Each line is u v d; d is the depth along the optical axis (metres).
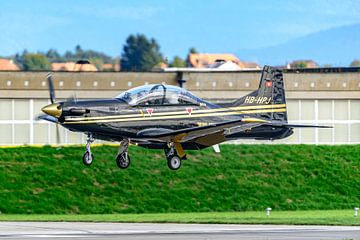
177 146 162.25
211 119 164.25
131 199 196.00
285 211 195.62
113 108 155.25
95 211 189.12
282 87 179.38
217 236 120.06
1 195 190.88
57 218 159.75
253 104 177.00
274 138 179.50
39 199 191.25
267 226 136.50
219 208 197.00
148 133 156.75
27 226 135.00
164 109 158.75
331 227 135.12
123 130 155.62
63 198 192.50
